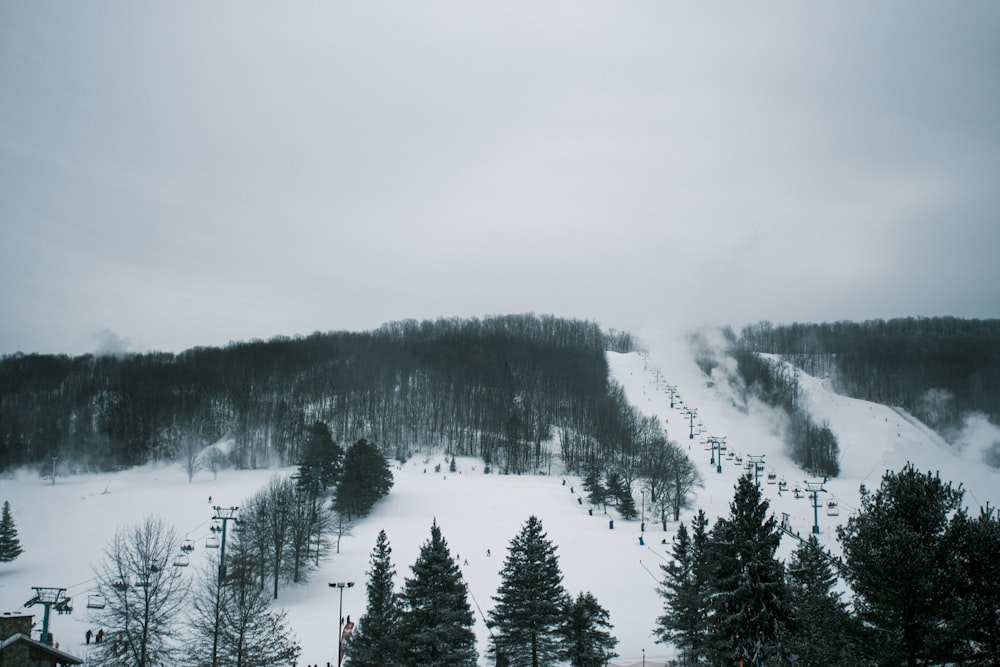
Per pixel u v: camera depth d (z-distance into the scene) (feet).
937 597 117.70
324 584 360.07
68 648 263.70
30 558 423.23
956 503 129.70
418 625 220.84
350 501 483.51
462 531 447.42
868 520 131.23
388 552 259.80
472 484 592.60
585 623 228.63
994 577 118.01
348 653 234.79
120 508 533.96
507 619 232.12
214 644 192.03
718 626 170.91
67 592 356.79
